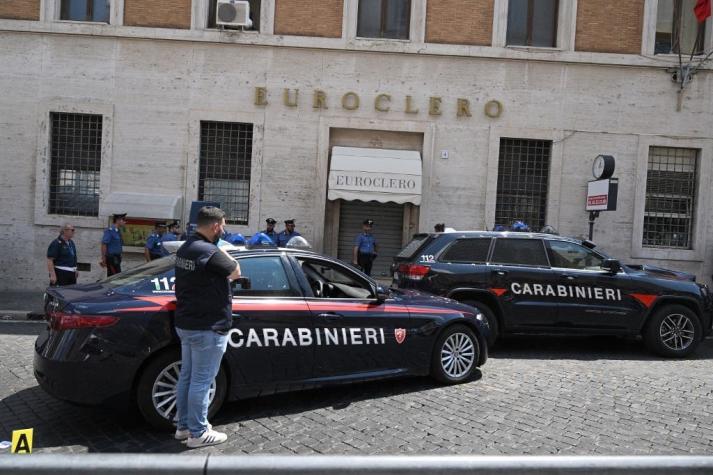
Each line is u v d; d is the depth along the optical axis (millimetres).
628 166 12586
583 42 12484
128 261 12164
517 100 12516
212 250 3994
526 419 4922
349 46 12336
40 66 12234
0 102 12203
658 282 7844
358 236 12078
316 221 12445
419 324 5762
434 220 12531
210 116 12367
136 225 12031
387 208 12945
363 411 5086
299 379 5047
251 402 5316
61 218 12305
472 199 12555
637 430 4703
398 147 12688
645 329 7820
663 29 12797
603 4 12461
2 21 12102
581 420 4922
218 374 4648
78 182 12523
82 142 12500
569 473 2088
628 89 12531
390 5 12719
